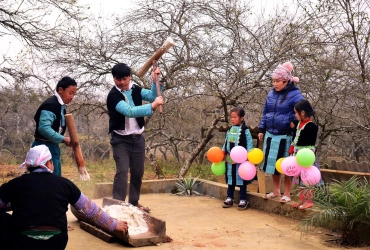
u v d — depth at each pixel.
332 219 5.00
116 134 6.00
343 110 10.47
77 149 5.04
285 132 6.25
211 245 4.91
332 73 9.43
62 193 3.41
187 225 5.82
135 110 5.55
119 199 5.95
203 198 7.81
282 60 9.53
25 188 3.33
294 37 9.59
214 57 9.66
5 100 13.89
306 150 5.50
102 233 5.00
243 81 9.78
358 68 9.41
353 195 4.90
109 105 5.90
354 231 5.01
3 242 3.31
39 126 4.91
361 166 8.93
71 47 9.75
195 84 9.73
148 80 10.70
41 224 3.25
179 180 8.49
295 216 6.13
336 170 8.03
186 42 9.88
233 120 6.76
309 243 5.05
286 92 6.28
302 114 5.78
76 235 5.18
